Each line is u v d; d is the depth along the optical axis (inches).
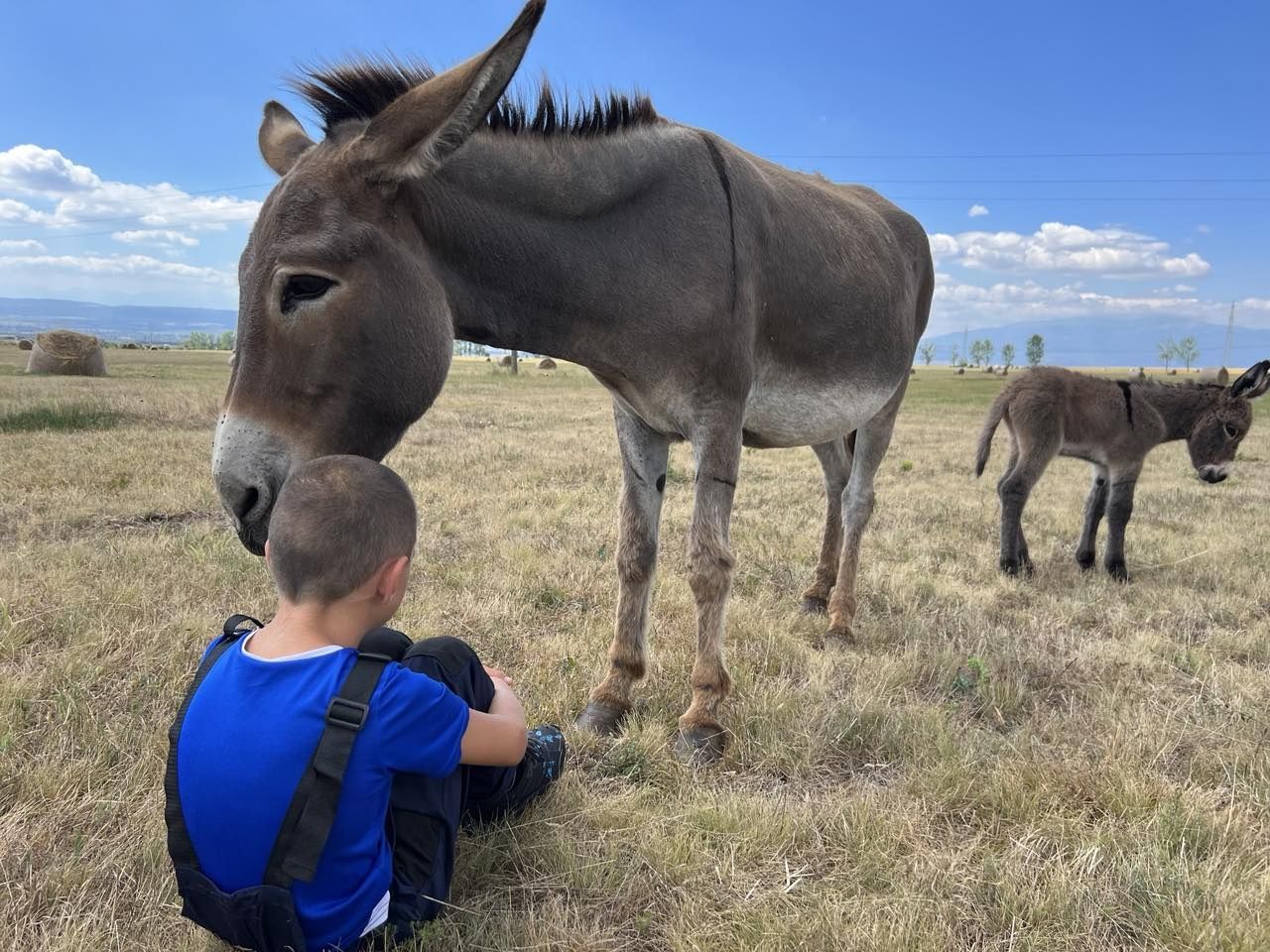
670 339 111.2
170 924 79.4
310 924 65.5
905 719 129.4
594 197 104.8
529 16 77.6
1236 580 223.6
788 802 107.0
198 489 287.7
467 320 102.0
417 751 67.5
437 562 210.5
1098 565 249.1
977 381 2529.5
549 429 574.2
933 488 384.8
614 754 116.3
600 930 82.4
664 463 133.1
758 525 275.0
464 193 96.8
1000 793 106.7
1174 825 98.7
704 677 122.0
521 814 99.3
